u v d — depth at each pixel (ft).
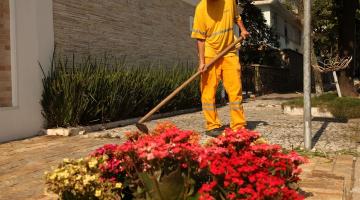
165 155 9.37
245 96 63.26
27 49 25.04
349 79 45.65
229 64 22.17
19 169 17.31
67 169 10.30
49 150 21.02
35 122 25.53
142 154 9.55
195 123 30.66
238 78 22.21
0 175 16.38
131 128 28.50
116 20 33.60
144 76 33.47
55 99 25.75
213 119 23.21
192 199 9.73
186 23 46.65
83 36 29.68
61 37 27.58
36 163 18.30
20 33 24.62
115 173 10.67
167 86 35.83
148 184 9.82
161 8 40.93
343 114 31.96
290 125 28.12
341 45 46.24
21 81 24.67
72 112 26.05
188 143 9.87
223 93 49.55
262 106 46.65
